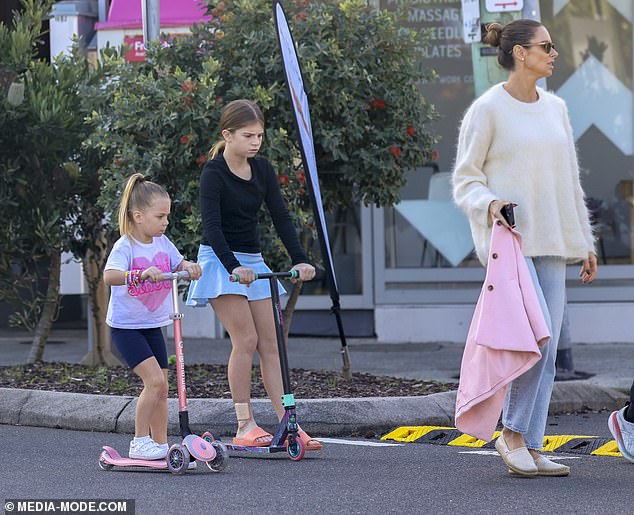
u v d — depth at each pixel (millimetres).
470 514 6781
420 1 16469
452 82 16516
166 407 8461
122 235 8320
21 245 12828
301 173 11672
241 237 8930
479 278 16578
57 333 17984
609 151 16500
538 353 7652
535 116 7988
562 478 7934
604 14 16469
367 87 11930
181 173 11586
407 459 8750
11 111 12320
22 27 13000
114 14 15812
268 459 8734
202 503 7117
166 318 8414
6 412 10797
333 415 10141
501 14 13859
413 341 16547
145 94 11531
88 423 10336
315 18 11594
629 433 8438
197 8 15688
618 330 16219
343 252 16891
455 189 8078
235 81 11703
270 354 9070
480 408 7852
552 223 7945
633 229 16422
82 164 13031
